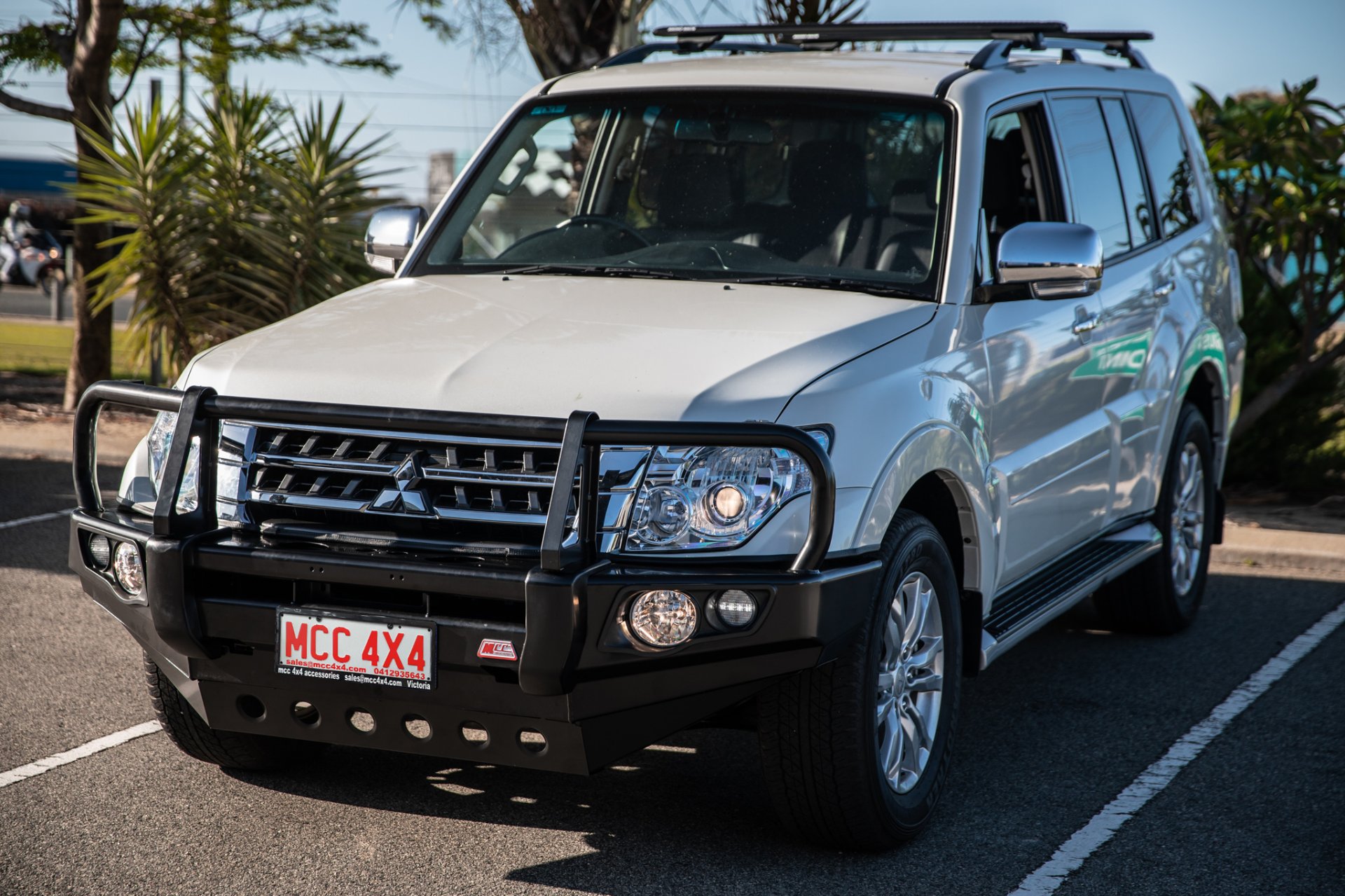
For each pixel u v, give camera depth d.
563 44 9.08
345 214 11.00
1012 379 4.22
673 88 4.73
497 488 3.21
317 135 11.04
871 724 3.46
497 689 3.20
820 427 3.32
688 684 3.21
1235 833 3.83
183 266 10.78
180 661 3.51
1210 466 6.20
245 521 3.38
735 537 3.19
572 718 3.18
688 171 4.52
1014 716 4.88
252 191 11.02
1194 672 5.45
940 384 3.77
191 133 11.18
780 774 3.50
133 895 3.31
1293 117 9.02
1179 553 6.05
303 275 10.89
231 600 3.33
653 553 3.18
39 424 10.99
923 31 5.28
